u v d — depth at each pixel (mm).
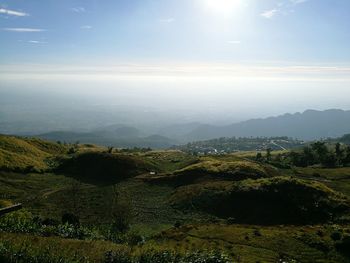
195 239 57312
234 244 54969
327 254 52625
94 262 29531
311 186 87062
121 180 117312
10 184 106375
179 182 110375
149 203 93750
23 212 56812
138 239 52938
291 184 88000
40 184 111062
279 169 135125
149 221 79625
